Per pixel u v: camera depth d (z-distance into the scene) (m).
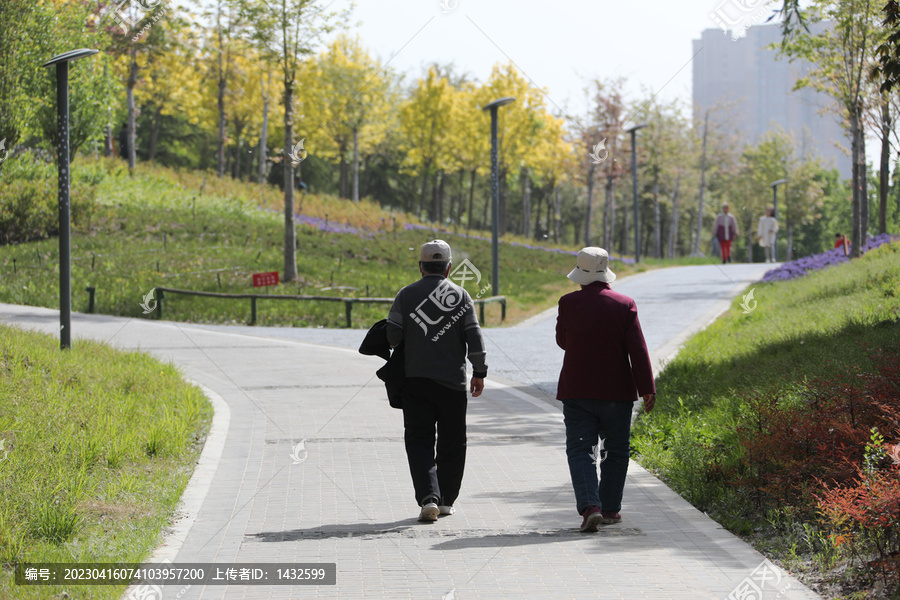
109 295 57.56
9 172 71.94
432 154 135.25
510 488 17.38
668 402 24.31
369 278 70.19
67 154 30.73
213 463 19.31
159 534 14.12
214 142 166.38
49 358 26.09
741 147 164.62
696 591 11.33
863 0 47.28
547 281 81.69
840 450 14.95
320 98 121.38
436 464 15.67
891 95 50.16
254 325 55.06
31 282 58.62
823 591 11.37
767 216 88.06
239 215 88.56
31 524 13.80
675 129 145.38
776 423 16.77
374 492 17.02
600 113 126.75
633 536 14.01
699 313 51.31
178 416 23.06
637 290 68.06
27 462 16.80
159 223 78.75
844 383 18.09
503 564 12.61
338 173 186.62
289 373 33.69
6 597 11.14
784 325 33.16
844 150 64.19
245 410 25.92
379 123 135.88
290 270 67.06
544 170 152.62
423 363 15.37
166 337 45.31
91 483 16.50
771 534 14.12
